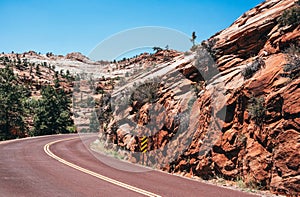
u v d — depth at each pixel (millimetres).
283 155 8305
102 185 8547
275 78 9617
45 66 124938
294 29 10344
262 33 12445
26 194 7293
